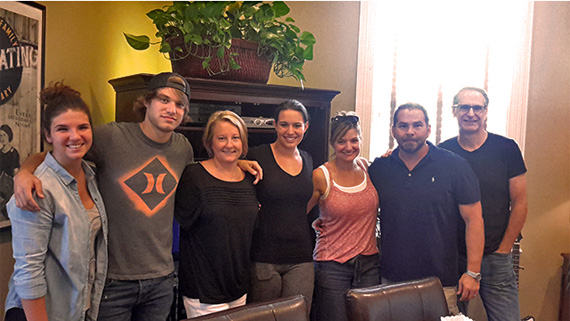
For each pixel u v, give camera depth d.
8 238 1.91
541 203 3.38
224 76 2.40
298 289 2.15
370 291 1.66
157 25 2.38
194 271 1.95
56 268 1.59
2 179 1.82
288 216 2.13
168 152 1.92
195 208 1.92
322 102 2.70
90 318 1.70
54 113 1.51
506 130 3.37
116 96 2.40
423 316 1.71
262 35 2.45
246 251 2.00
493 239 2.39
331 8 3.26
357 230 2.29
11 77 1.84
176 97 1.83
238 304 2.02
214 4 2.25
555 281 3.41
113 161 1.79
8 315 1.61
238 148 1.95
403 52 3.36
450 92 3.38
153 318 1.91
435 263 2.20
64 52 2.16
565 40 3.33
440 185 2.20
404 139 2.19
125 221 1.80
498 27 3.33
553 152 3.38
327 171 2.29
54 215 1.54
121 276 1.79
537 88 3.34
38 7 1.98
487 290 2.44
